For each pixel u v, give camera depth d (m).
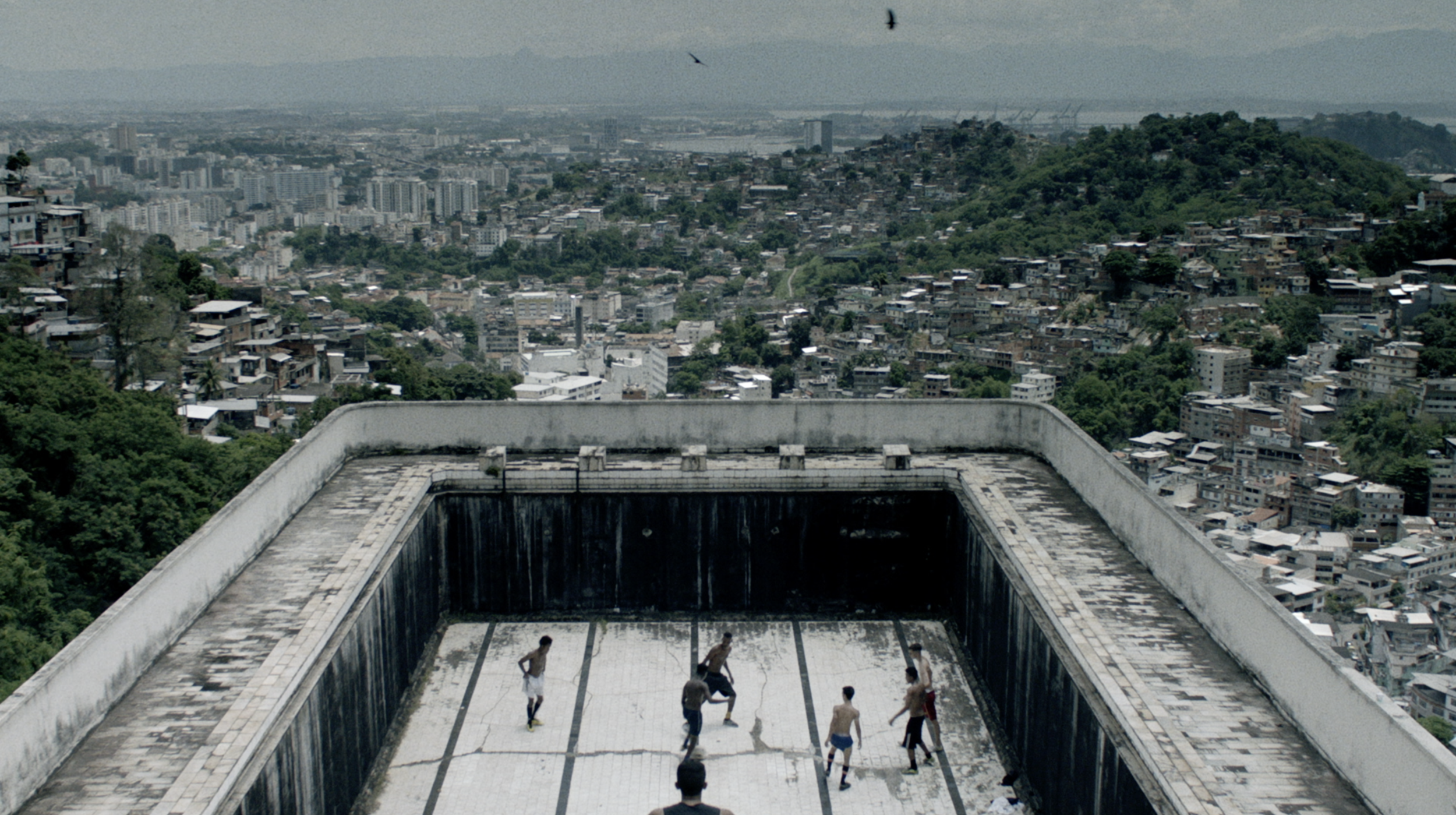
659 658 20.67
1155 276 198.38
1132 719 13.22
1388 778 11.02
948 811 16.42
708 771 17.27
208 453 57.06
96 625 13.34
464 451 23.67
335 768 15.20
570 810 16.27
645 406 23.69
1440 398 141.12
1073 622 15.81
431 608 21.19
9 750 11.16
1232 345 174.12
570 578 22.08
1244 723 13.20
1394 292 183.62
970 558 20.48
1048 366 180.00
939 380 179.75
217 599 16.47
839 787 16.92
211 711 13.33
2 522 39.91
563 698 19.30
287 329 151.75
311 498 20.78
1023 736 17.02
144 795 11.66
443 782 16.89
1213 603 15.41
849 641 21.34
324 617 15.87
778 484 21.91
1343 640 95.12
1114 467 19.39
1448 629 95.12
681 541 22.03
